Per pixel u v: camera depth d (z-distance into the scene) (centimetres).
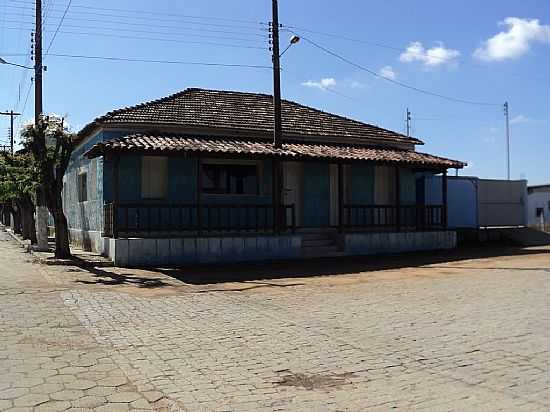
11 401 530
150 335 809
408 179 2323
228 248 1725
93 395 553
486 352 711
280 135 1917
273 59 1923
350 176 2186
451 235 2217
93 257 1748
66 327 857
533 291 1180
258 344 759
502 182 2728
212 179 1908
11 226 4619
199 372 634
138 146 1576
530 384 586
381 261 1806
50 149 1797
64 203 2662
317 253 1900
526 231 2644
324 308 1016
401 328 848
